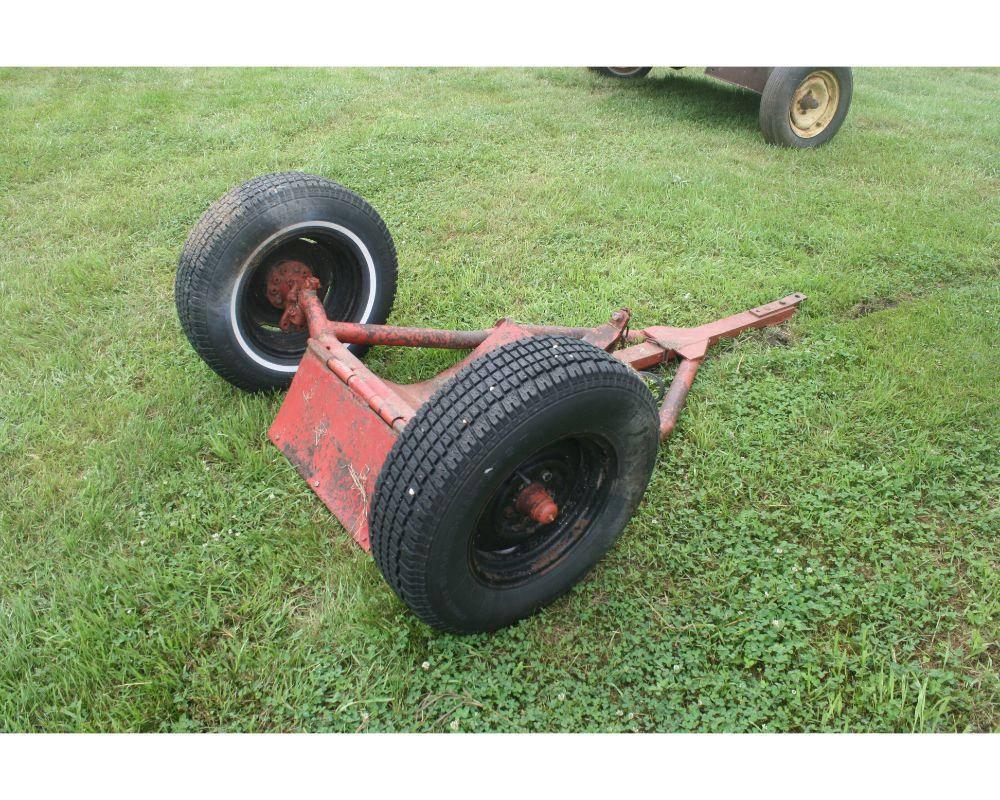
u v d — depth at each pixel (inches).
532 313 200.5
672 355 179.8
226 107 361.1
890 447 157.0
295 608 122.6
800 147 329.4
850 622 121.9
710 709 109.4
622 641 117.1
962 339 190.9
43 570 127.2
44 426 155.9
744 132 348.2
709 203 265.4
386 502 99.3
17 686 109.6
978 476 149.3
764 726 107.5
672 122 359.9
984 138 354.6
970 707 109.5
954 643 119.5
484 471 95.5
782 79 313.1
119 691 109.7
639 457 116.1
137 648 115.3
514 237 239.5
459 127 335.9
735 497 145.4
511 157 307.0
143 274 217.6
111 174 281.4
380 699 108.5
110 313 198.4
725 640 118.2
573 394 99.7
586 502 120.1
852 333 193.8
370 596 121.7
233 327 153.1
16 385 169.5
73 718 106.3
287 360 164.9
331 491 131.6
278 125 335.0
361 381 128.4
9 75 410.3
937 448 156.3
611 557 132.9
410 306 202.2
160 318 197.6
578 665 115.5
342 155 299.3
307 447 139.9
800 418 164.7
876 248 237.1
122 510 137.9
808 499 143.0
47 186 273.6
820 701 110.5
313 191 153.2
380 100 379.6
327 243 164.2
